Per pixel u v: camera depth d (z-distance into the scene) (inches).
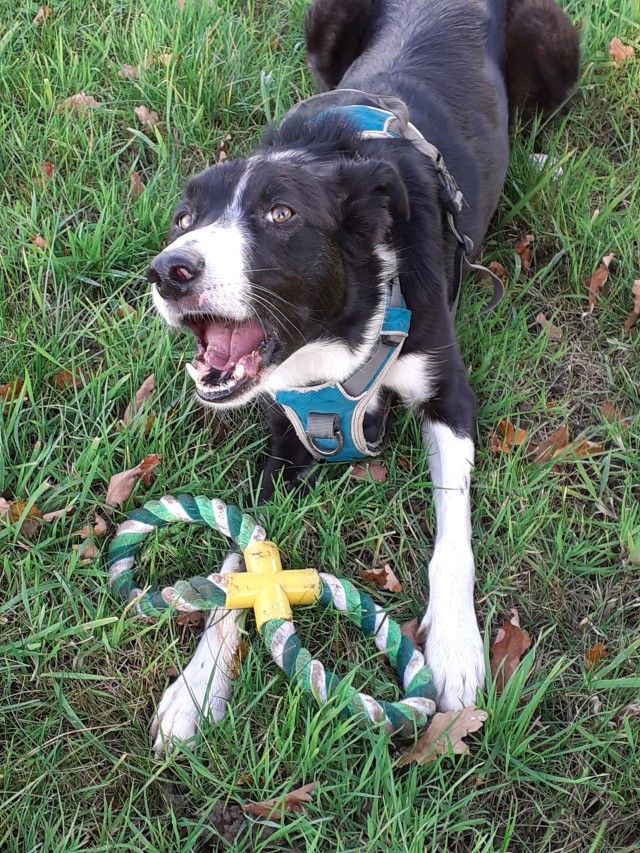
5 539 31.8
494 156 39.7
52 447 33.6
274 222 27.0
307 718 27.3
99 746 27.6
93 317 38.3
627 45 49.6
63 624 30.1
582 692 29.5
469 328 38.3
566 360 39.1
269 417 34.3
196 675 29.0
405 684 28.4
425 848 25.8
